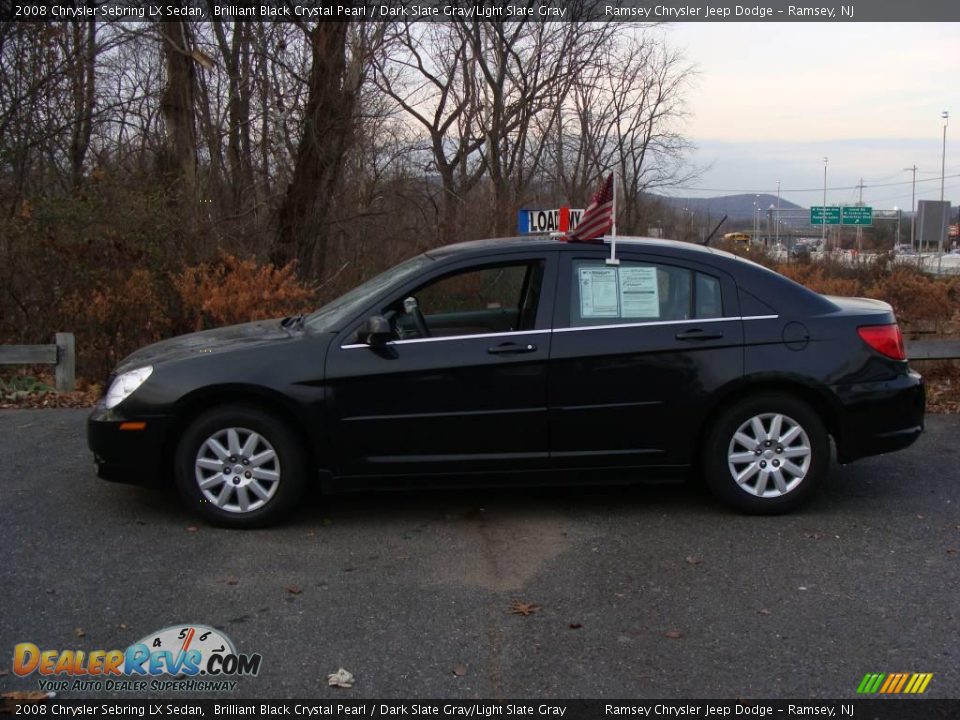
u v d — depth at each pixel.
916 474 6.22
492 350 5.04
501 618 3.96
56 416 8.16
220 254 10.74
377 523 5.23
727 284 5.27
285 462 5.04
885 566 4.55
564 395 5.08
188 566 4.55
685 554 4.72
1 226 10.14
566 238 5.39
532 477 5.19
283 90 17.36
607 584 4.34
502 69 25.52
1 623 3.91
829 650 3.66
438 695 3.33
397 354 5.02
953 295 11.08
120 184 11.15
